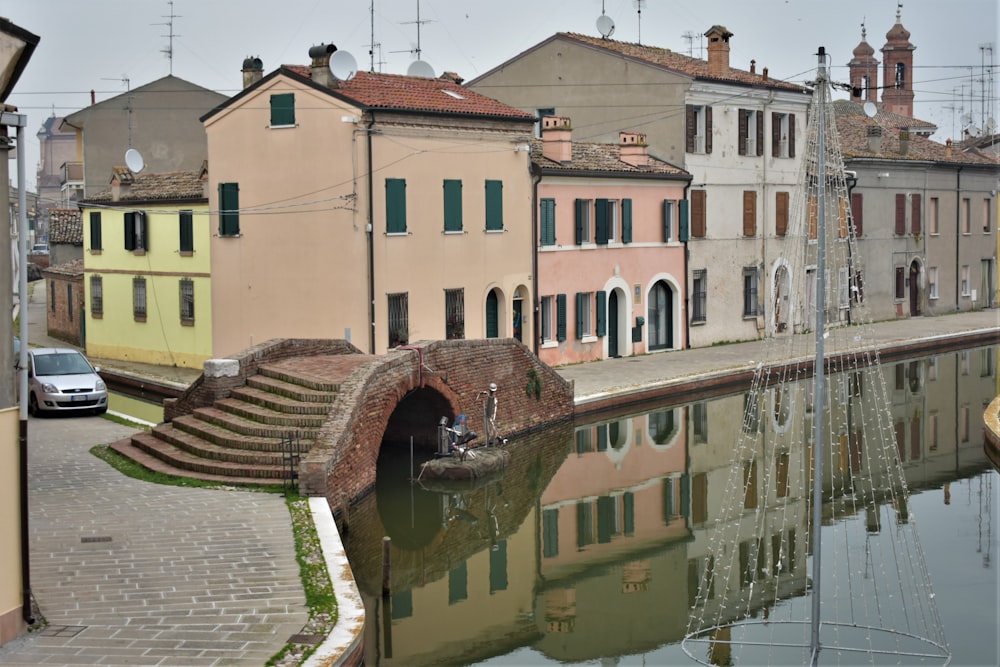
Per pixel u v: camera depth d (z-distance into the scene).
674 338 46.56
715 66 49.50
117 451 24.58
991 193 66.38
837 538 23.92
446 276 36.59
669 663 17.52
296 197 35.25
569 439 33.09
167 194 40.78
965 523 24.89
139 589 15.81
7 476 13.86
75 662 13.28
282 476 21.83
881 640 18.42
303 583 16.12
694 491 27.69
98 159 54.16
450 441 28.22
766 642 18.47
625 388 36.62
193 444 23.52
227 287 37.44
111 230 43.72
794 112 51.84
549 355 40.84
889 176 57.97
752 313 50.25
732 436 33.75
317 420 23.53
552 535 24.22
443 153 36.25
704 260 47.47
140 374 38.97
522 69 49.72
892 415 37.00
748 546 23.41
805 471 29.61
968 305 65.12
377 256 34.31
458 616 19.39
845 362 45.25
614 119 47.66
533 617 19.50
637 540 23.88
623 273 43.81
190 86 54.62
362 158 33.84
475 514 25.53
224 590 15.81
